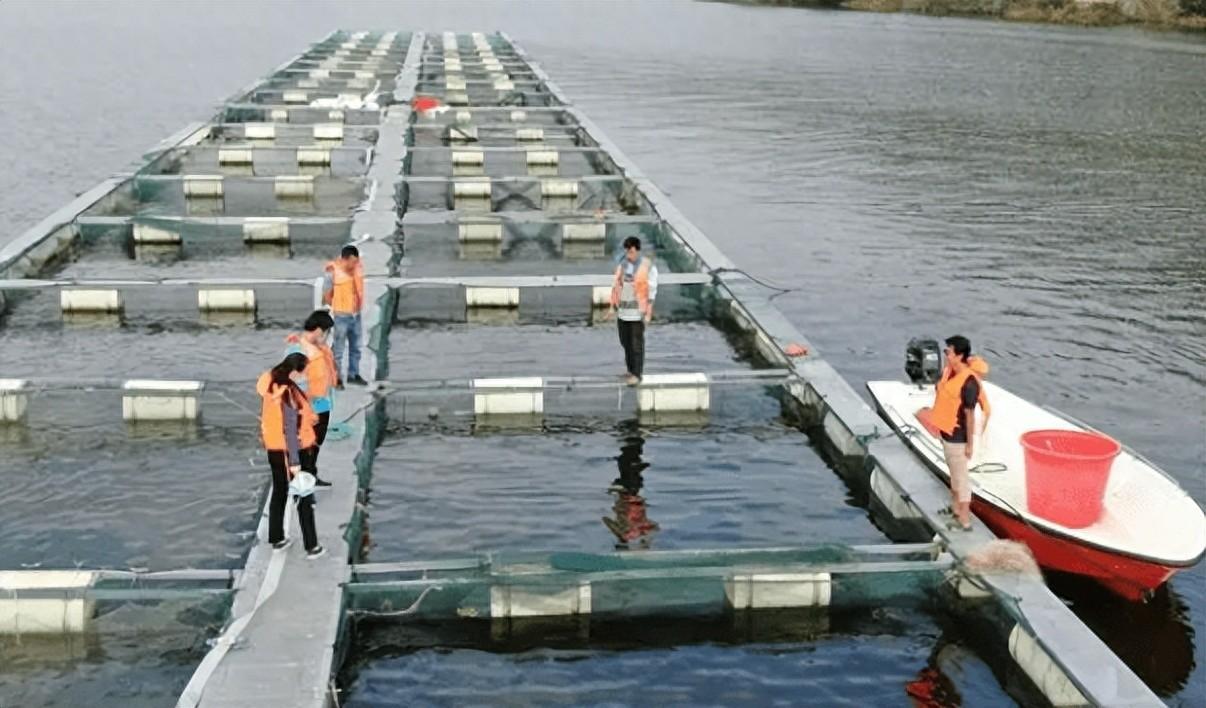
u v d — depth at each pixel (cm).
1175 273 3156
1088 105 6250
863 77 7212
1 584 1341
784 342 2252
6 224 3372
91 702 1230
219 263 2944
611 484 1792
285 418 1368
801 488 1803
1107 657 1260
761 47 8781
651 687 1292
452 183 3566
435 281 2575
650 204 3331
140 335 2406
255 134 4306
